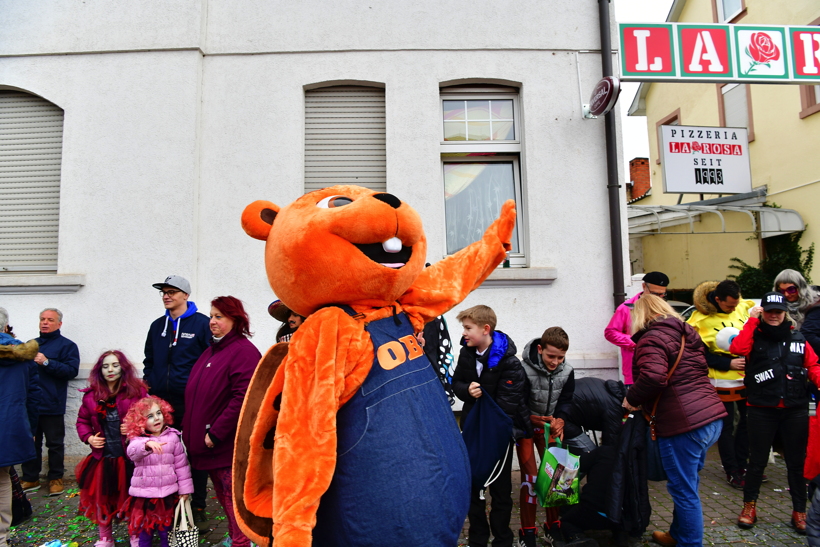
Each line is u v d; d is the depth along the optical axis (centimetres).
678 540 320
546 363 343
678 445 307
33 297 527
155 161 531
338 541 166
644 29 532
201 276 527
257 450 181
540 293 523
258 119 541
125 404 355
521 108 552
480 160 564
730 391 442
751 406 379
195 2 543
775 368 367
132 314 520
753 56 540
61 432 469
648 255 1316
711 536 363
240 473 189
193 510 394
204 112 543
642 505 325
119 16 546
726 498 425
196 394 338
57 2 550
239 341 347
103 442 354
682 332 320
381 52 546
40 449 477
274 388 183
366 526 163
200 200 535
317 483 157
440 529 168
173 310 417
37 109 562
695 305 464
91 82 543
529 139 538
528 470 343
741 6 1106
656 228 991
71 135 539
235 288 525
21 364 379
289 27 548
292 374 172
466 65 544
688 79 533
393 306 197
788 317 374
